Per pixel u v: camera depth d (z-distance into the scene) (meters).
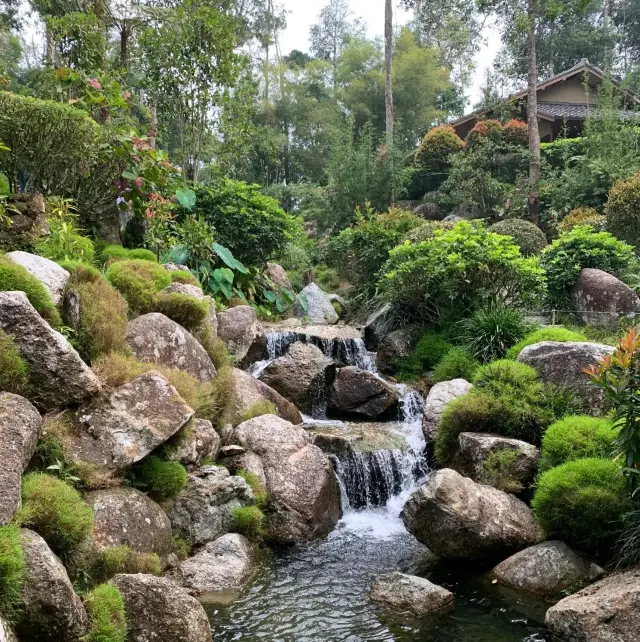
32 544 3.29
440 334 9.64
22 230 7.05
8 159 7.82
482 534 5.07
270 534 5.75
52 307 5.03
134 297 6.62
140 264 7.23
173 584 3.93
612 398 4.47
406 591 4.63
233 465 6.03
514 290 9.27
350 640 4.10
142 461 5.00
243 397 7.14
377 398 8.52
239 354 8.67
